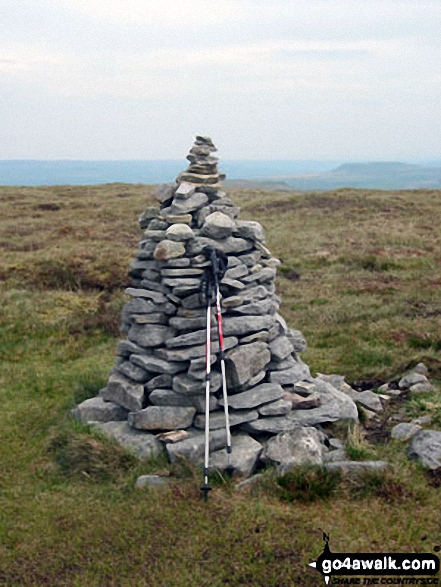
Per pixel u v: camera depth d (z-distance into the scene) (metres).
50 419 3.96
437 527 2.72
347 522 2.76
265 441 3.43
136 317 3.69
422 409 3.88
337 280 8.27
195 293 3.59
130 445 3.40
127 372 3.72
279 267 9.12
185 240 3.62
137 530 2.77
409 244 10.75
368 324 5.86
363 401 4.02
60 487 3.18
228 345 3.53
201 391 3.45
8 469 3.40
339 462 3.14
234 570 2.50
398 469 3.11
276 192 19.12
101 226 13.02
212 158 3.91
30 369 4.98
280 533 2.69
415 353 4.97
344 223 13.10
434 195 17.20
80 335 5.84
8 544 2.76
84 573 2.54
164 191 3.89
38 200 17.47
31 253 9.71
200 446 3.26
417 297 6.99
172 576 2.48
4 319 6.23
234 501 2.94
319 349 5.27
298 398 3.63
